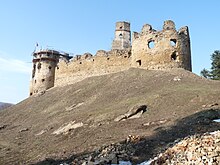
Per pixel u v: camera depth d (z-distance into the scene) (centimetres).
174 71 3781
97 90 3784
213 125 1816
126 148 1684
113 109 2698
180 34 4122
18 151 2373
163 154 1414
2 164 2047
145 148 1672
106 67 4741
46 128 2880
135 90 3253
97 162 1510
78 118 2728
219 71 5109
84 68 5003
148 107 2505
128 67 4528
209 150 1280
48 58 5625
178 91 2723
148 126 2095
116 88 3559
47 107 3931
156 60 4050
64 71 5284
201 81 3275
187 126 1891
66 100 3866
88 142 2059
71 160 1764
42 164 1831
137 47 4275
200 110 2159
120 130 2141
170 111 2311
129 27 6250
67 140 2309
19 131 3114
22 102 4762
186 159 1288
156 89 3073
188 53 4191
